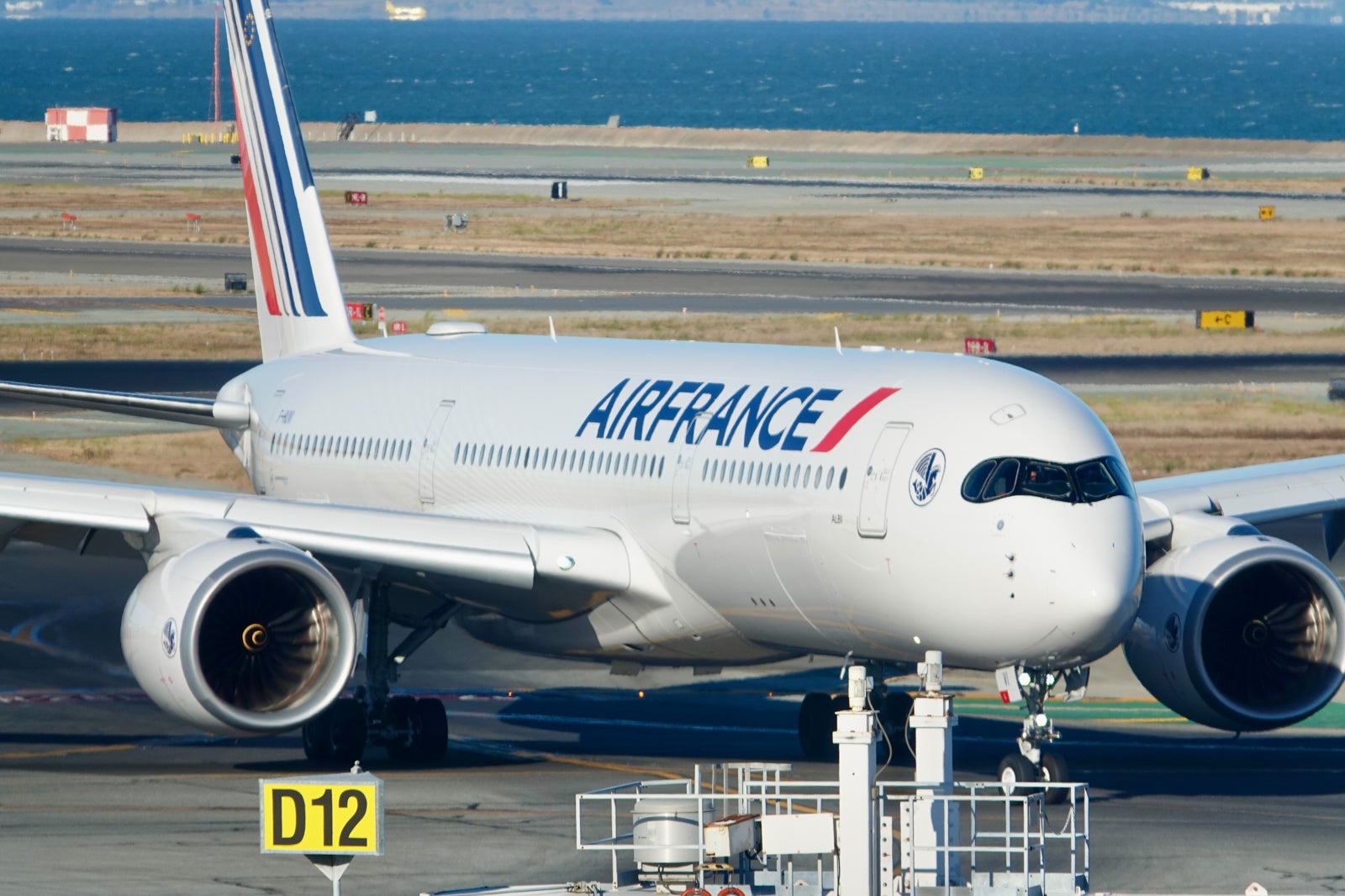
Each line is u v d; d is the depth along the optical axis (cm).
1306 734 12281
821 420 10025
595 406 11438
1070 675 9575
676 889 6994
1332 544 11950
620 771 10788
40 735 11875
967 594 9162
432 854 8425
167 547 10369
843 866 6612
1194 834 8888
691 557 10469
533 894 7019
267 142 14538
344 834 6138
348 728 11088
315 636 10025
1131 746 11781
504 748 11675
